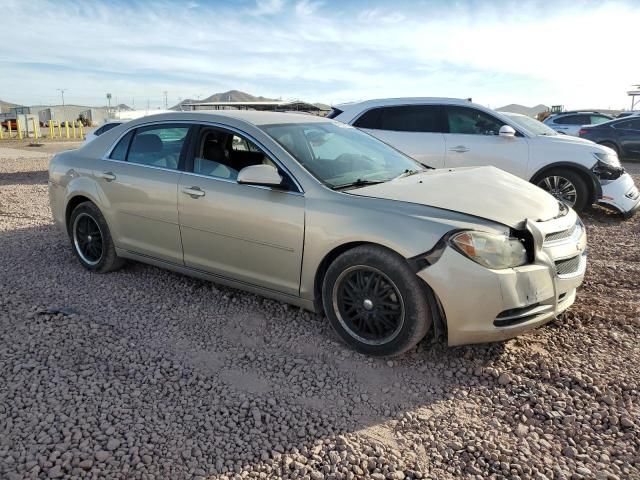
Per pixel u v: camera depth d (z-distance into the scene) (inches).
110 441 103.8
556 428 109.7
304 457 101.5
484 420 113.1
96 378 127.0
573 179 293.9
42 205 349.4
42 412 113.0
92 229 200.4
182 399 119.5
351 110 329.7
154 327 155.6
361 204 135.5
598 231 270.8
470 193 140.9
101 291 183.2
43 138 1525.6
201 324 157.8
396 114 320.8
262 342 147.0
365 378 129.0
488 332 124.3
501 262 123.6
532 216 133.6
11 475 94.1
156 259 180.7
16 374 127.6
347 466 99.0
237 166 159.6
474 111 313.7
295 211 142.6
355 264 133.3
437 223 125.3
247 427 110.2
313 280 142.7
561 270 135.1
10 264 211.5
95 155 197.6
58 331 150.1
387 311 132.1
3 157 795.4
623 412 113.3
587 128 656.4
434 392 123.3
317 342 146.2
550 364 132.6
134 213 181.0
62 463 97.7
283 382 127.3
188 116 175.2
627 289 183.6
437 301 126.2
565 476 95.7
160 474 96.3
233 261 158.6
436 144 310.2
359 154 170.9
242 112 176.6
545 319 131.1
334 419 113.3
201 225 162.4
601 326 152.8
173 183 168.7
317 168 151.2
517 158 299.3
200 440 105.8
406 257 124.5
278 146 153.2
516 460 100.1
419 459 101.3
